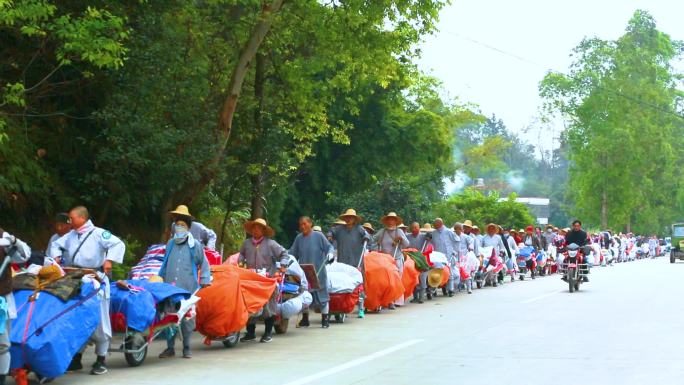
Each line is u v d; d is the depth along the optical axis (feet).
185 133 70.03
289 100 96.63
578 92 292.20
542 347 50.34
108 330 42.04
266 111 93.04
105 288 41.73
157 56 68.64
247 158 89.20
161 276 48.75
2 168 64.85
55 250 43.09
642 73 295.89
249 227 57.00
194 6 80.02
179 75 74.08
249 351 50.65
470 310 75.46
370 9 84.33
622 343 51.75
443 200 200.03
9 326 36.45
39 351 37.14
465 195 206.90
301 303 58.75
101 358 42.37
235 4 83.35
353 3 84.12
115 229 80.79
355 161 138.72
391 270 74.90
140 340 44.37
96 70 68.49
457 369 42.75
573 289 97.86
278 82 97.30
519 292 98.94
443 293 95.86
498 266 111.24
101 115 66.90
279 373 42.37
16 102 58.34
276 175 92.99
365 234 72.43
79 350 40.93
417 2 84.84
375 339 55.77
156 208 86.79
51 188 70.69
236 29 85.20
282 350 50.98
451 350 49.62
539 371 41.78
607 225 297.12
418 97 164.45
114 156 66.80
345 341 54.90
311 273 62.49
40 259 41.24
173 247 49.06
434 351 49.34
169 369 43.93
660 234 341.62
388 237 80.94
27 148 68.69
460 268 96.63
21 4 52.49
